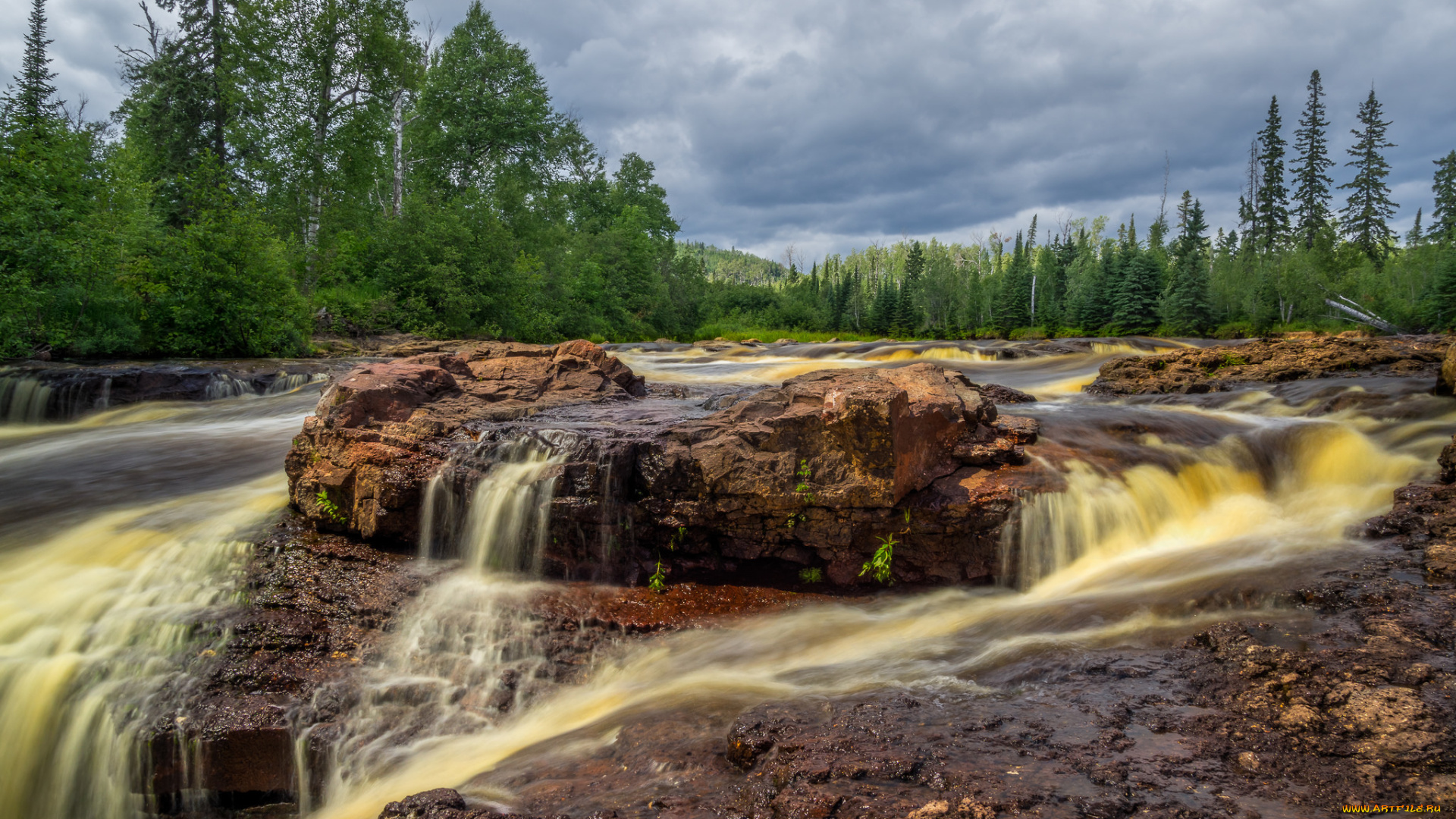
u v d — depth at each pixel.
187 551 7.24
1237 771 3.04
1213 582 5.40
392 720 5.47
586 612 6.54
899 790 2.96
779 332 68.75
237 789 5.40
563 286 42.56
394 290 31.05
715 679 5.31
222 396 16.42
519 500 7.08
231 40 30.89
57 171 18.36
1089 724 3.50
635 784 3.54
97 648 6.03
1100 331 58.38
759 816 2.99
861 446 6.76
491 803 3.53
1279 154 66.50
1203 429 9.14
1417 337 17.55
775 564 7.27
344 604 6.57
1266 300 51.06
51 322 18.02
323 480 7.59
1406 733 3.18
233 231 20.72
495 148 43.53
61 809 5.50
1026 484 7.19
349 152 33.00
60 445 11.23
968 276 83.38
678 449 7.19
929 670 4.72
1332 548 5.92
